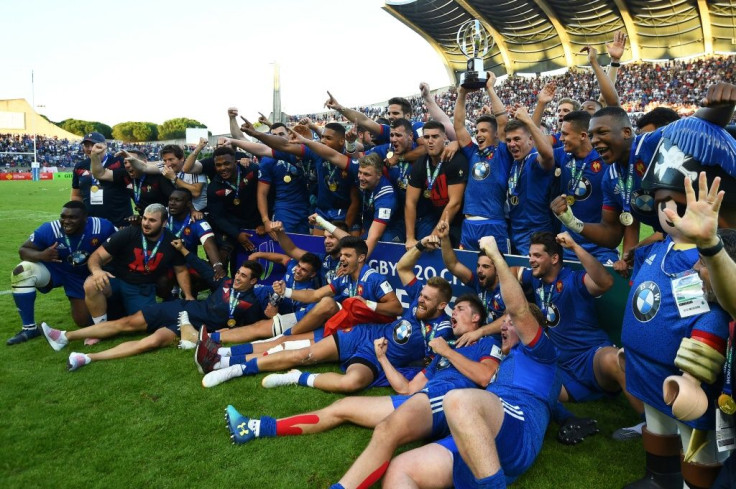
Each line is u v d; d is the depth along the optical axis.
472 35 5.57
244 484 2.98
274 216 7.10
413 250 4.93
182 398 4.09
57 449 3.36
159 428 3.62
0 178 42.31
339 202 6.54
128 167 6.89
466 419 2.51
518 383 3.12
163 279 6.03
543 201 5.20
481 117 5.32
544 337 3.16
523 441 2.82
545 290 4.14
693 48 41.19
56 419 3.75
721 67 39.00
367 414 3.54
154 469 3.13
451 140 6.63
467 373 3.56
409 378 4.20
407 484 2.66
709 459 2.49
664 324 2.55
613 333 4.21
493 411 2.69
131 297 5.81
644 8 38.56
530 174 5.17
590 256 3.82
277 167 6.91
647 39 42.62
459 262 4.86
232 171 6.86
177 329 5.29
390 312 4.77
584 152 4.95
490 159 5.32
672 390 2.34
